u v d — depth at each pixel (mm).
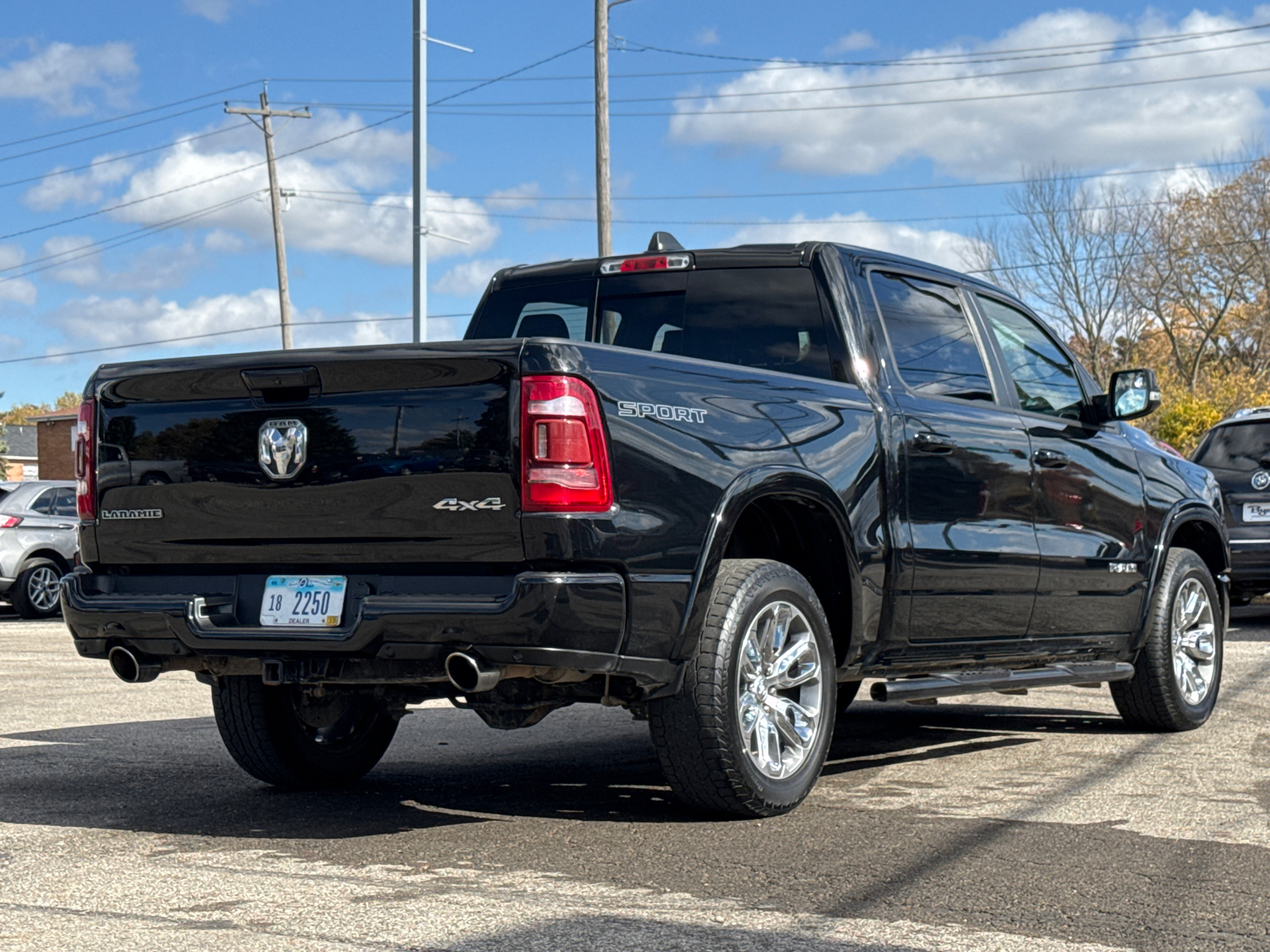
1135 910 3605
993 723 7312
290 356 4422
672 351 5824
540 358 4141
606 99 23625
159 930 3428
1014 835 4508
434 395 4250
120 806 5090
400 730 7098
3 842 4469
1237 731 6938
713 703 4512
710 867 4078
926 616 5477
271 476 4484
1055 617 6234
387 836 4539
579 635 4133
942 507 5539
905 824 4676
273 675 4520
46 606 17578
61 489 17969
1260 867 4070
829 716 4996
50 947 3287
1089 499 6426
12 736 6816
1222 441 12617
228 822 4793
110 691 8727
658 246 6199
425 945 3293
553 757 6223
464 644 4156
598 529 4141
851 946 3289
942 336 5953
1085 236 43625
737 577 4668
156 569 4812
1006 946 3295
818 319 5512
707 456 4504
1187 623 7039
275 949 3260
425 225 20594
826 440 5016
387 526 4297
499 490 4137
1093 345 43719
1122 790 5301
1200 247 43719
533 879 3938
